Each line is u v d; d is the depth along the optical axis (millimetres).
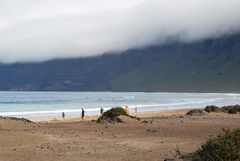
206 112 52531
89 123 34844
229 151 12875
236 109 55562
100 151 18422
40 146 19891
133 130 28234
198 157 13609
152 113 68125
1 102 159375
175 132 26781
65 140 22469
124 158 16422
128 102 157875
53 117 64812
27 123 34031
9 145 20109
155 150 18703
